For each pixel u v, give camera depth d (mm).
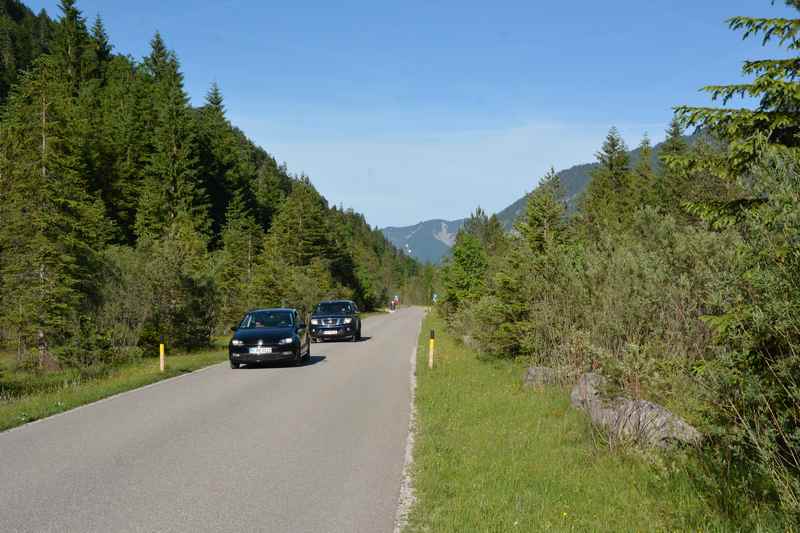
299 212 82062
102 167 66375
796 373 4988
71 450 7906
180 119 74562
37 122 23828
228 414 10352
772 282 4879
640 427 7645
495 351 17797
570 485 6484
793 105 8625
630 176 64688
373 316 66875
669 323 10977
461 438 8562
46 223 22062
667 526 5301
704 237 10750
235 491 6184
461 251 34594
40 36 146125
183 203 67938
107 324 23141
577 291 13672
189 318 25453
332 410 10711
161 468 7027
